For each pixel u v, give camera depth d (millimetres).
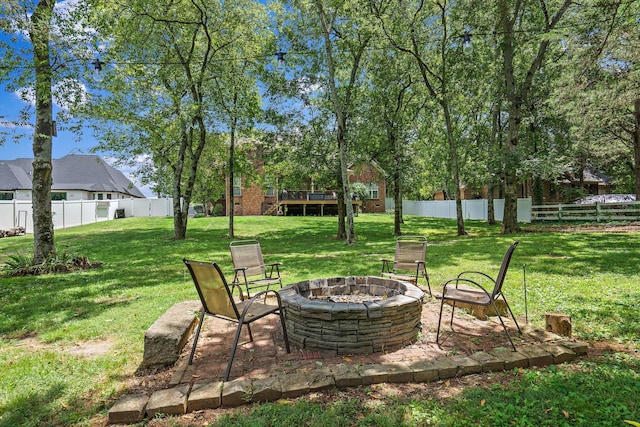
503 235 14242
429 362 2900
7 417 2406
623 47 8055
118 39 11648
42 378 2969
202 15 13023
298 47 13586
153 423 2309
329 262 8875
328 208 32250
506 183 15023
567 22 8398
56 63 7805
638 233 12562
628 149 19000
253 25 13602
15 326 4395
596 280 5984
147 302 5359
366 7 12594
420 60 14359
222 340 3760
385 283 4332
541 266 7359
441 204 30719
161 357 3158
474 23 12828
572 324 3998
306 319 3459
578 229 14922
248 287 5344
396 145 15438
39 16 7328
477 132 20234
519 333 3668
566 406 2295
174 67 13672
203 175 20109
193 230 18750
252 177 17328
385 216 28703
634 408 2256
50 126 8445
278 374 2891
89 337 3971
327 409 2363
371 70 14750
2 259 10141
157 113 12922
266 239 15469
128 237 15602
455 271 7227
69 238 15281
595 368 2867
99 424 2338
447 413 2285
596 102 11164
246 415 2336
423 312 4566
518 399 2395
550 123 17359
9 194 30719
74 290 6266
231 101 14992
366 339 3314
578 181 25922
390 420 2209
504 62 14219
